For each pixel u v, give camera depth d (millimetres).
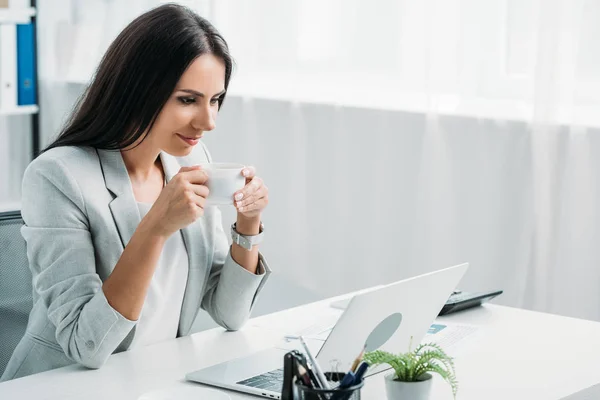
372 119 3416
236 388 1460
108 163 1777
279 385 1463
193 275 1870
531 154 2949
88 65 4180
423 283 1482
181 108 1706
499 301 3102
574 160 2844
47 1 4172
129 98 1707
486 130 3070
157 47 1671
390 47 3328
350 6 3430
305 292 3752
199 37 1688
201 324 2686
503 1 2994
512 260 3057
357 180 3506
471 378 1531
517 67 2969
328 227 3633
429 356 1323
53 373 1567
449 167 3197
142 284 1595
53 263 1667
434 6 3145
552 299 2947
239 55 3820
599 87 2775
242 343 1744
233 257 1859
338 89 3510
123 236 1746
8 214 1967
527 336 1782
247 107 3820
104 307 1574
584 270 2869
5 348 1934
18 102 4062
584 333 1808
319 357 1360
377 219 3463
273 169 3779
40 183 1705
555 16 2805
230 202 1650
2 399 1434
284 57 3670
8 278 1949
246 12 3768
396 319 1469
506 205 3051
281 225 3791
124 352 1685
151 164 1858
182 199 1573
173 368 1591
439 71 3170
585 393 1490
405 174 3344
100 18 4137
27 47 4043
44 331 1759
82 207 1702
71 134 1788
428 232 3297
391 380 1315
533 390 1476
